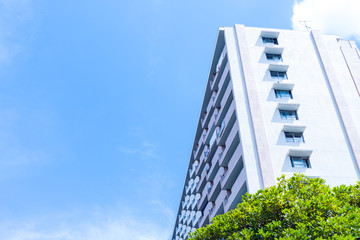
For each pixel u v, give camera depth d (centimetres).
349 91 3888
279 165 3228
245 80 3803
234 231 2036
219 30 4366
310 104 3703
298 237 1608
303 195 1978
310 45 4259
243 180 3181
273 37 4281
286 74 3947
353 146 3412
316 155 3334
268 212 1947
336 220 1616
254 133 3403
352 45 4394
